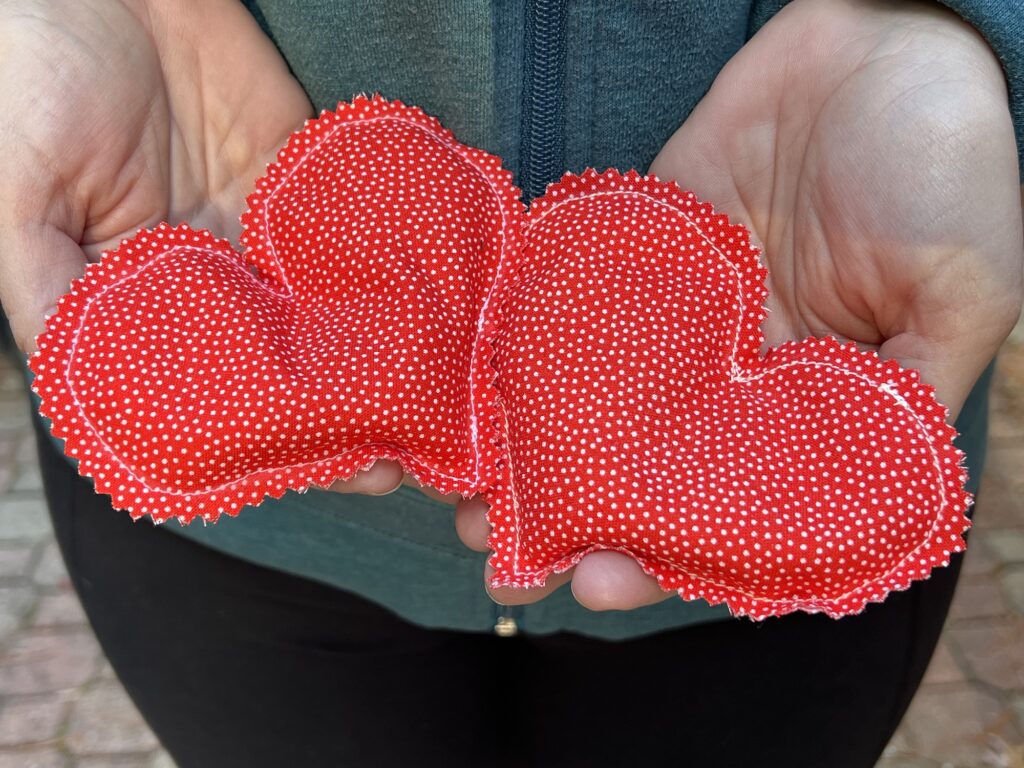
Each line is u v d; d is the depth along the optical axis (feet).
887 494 0.52
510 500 0.56
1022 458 1.63
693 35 0.57
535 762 0.74
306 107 0.68
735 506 0.51
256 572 0.65
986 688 1.30
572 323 0.56
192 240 0.60
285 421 0.53
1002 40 0.51
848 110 0.56
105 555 0.68
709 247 0.60
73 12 0.58
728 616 0.64
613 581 0.52
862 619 0.64
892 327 0.58
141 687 0.71
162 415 0.53
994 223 0.51
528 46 0.56
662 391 0.55
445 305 0.58
